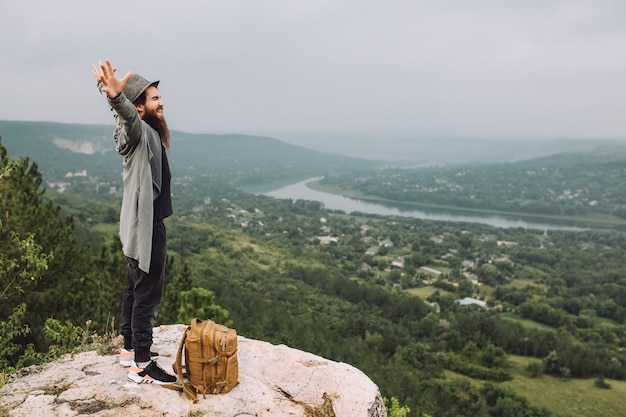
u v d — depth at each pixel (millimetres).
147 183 3314
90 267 11227
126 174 3402
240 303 52656
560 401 48250
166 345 4348
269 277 86500
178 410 3156
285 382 3793
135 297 3471
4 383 3605
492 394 47062
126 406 3131
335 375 3945
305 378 3857
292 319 55188
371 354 50062
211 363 3291
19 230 9148
